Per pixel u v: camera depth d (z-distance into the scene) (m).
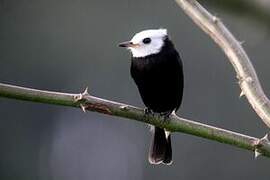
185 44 15.20
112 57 15.70
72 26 15.65
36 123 16.50
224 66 15.27
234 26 13.83
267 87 15.02
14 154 16.33
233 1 7.74
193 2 5.86
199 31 15.18
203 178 16.03
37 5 15.69
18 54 15.76
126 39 15.48
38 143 16.48
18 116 16.38
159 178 16.38
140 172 16.77
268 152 5.64
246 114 15.45
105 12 15.51
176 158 16.17
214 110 15.42
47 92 5.74
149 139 16.86
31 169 16.45
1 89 5.69
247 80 5.69
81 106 5.77
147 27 15.34
